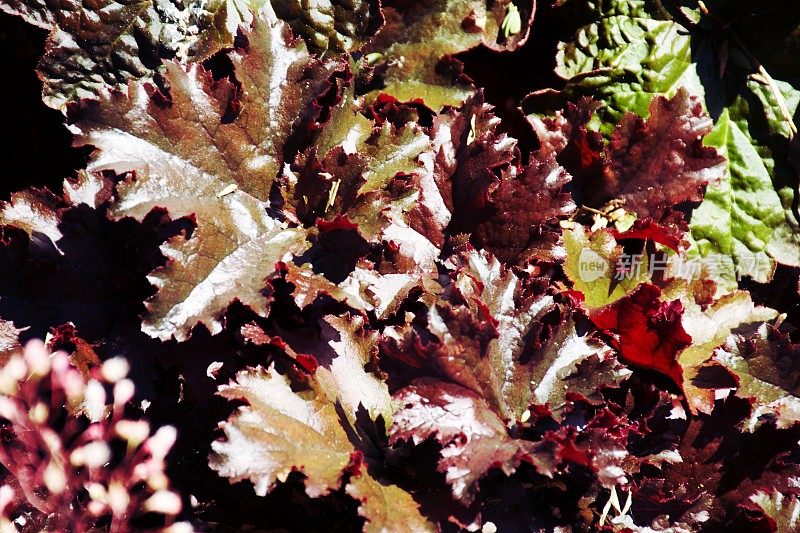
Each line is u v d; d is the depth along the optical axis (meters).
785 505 0.68
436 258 0.69
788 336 0.69
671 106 0.72
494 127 0.70
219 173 0.67
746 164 0.74
